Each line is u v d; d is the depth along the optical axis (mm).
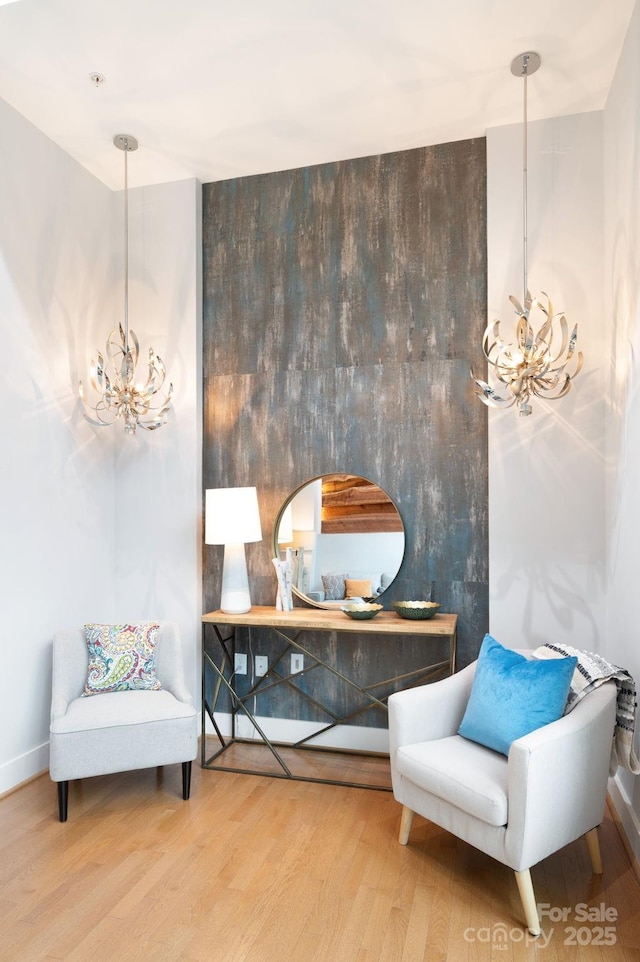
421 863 2375
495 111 3127
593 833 2293
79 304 3537
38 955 1887
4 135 3018
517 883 2137
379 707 3406
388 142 3395
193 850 2457
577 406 3076
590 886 2242
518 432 3150
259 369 3666
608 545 2961
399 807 2828
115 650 3111
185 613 3645
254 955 1888
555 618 3078
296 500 3564
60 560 3338
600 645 3018
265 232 3684
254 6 2463
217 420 3725
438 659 3328
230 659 3639
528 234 3166
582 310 3086
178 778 3131
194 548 3641
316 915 2070
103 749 2723
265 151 3467
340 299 3549
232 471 3689
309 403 3580
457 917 2062
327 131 3289
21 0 2424
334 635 3494
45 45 2672
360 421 3492
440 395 3369
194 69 2818
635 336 2475
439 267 3395
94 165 3584
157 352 3730
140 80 2889
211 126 3234
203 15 2506
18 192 3102
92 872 2305
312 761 3340
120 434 3787
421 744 2455
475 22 2549
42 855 2420
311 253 3605
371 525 3434
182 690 3076
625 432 2635
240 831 2605
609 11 2484
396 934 1979
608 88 2936
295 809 2805
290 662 3561
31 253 3184
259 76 2867
